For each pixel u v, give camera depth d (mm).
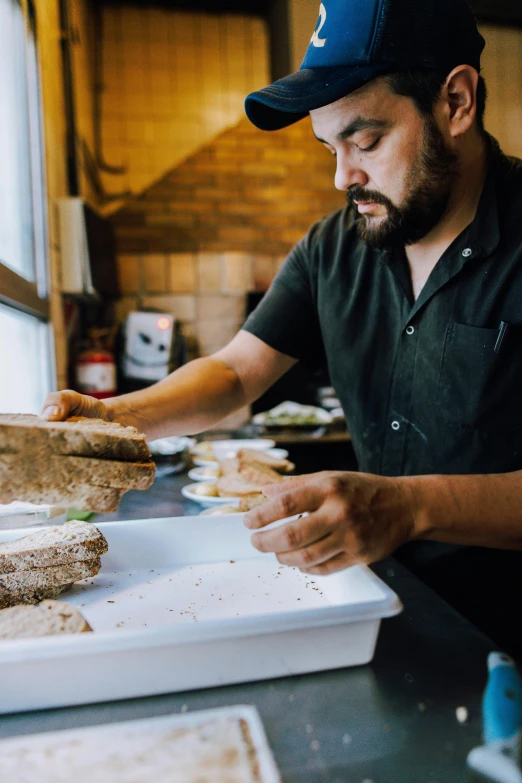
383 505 716
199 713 531
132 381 3234
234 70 3902
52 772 459
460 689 657
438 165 948
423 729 586
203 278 3756
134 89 3781
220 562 1021
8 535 982
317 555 674
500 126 4152
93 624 784
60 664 603
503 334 1042
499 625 1083
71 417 859
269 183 3801
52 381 2332
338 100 898
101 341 3250
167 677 636
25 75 2154
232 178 3766
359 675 685
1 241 2014
